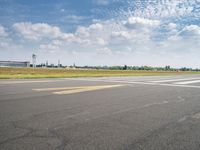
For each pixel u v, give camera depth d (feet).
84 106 19.48
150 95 27.43
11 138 10.97
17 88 33.53
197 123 14.33
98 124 13.73
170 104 21.25
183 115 16.53
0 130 12.23
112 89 33.91
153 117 15.78
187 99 24.63
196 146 10.32
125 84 43.78
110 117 15.58
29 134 11.61
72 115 15.97
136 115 16.30
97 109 18.28
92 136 11.44
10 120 14.35
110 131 12.35
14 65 432.66
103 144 10.35
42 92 28.91
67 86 37.45
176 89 34.99
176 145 10.42
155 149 9.89
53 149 9.64
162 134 12.00
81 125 13.46
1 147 9.78
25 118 14.90
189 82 51.39
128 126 13.39
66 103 20.83
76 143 10.42
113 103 21.26
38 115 15.79
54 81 50.39
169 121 14.74
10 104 20.01
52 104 20.21
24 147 9.81
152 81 54.39
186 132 12.41
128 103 21.40
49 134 11.66
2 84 40.78
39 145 10.08
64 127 12.98
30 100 22.36
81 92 29.53
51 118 15.01
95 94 27.61
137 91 31.58
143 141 10.87
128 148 9.95
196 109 18.86
